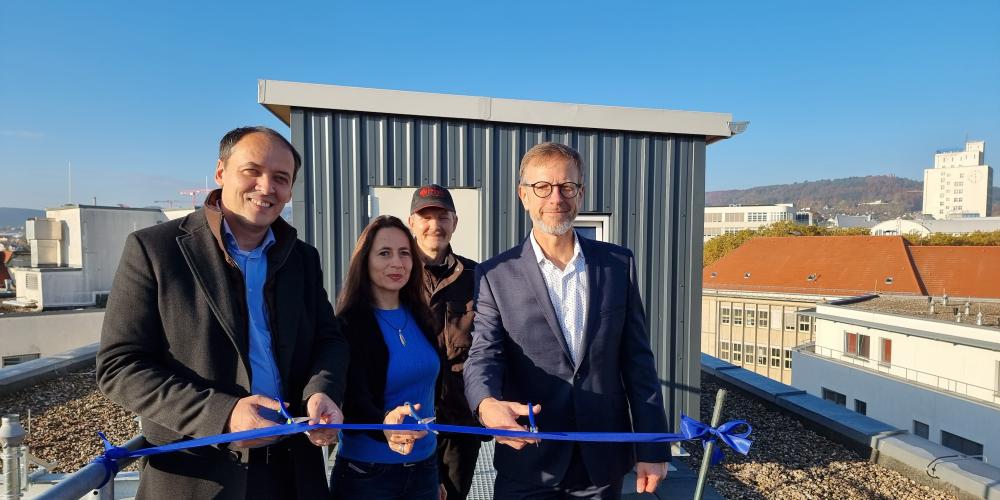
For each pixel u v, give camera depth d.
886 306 24.50
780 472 4.48
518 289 2.04
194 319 1.48
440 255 3.09
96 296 23.86
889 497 4.07
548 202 1.99
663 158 4.88
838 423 5.17
